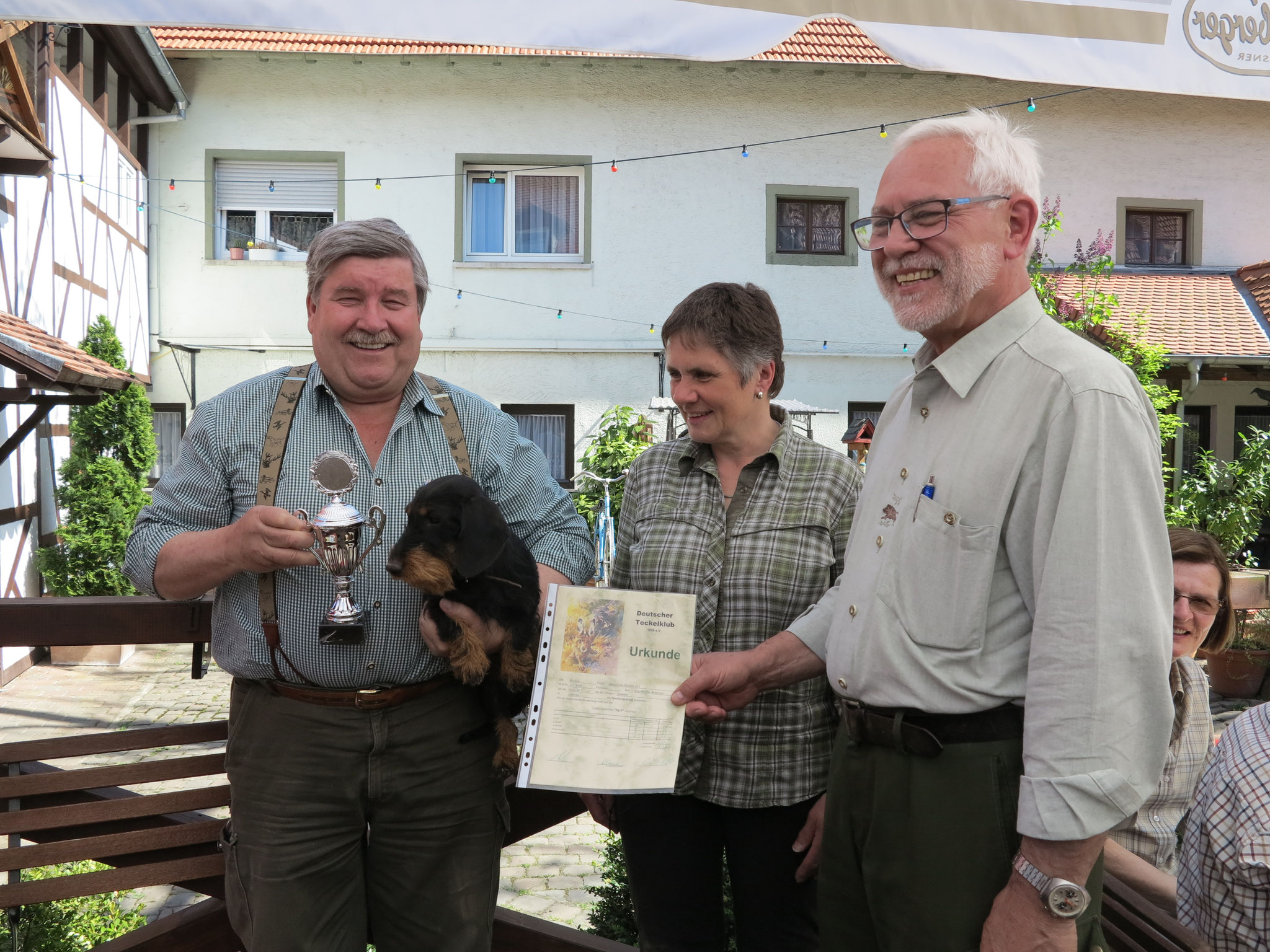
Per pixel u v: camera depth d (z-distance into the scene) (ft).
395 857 7.46
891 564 6.18
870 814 6.28
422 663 7.22
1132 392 5.59
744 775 8.06
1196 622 9.22
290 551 6.46
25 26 27.20
